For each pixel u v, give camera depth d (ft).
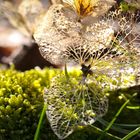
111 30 0.49
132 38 0.51
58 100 0.49
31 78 0.64
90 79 0.50
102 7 0.49
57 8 0.49
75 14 0.49
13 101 0.55
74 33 0.49
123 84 0.51
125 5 0.51
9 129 0.53
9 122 0.53
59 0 0.53
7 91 0.57
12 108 0.55
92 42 0.49
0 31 1.72
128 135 0.52
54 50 0.50
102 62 0.50
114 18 0.51
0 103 0.55
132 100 0.64
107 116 0.61
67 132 0.48
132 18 0.51
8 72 0.67
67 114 0.48
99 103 0.49
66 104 0.49
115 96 0.64
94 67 0.50
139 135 0.58
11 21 0.88
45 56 0.50
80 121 0.48
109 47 0.50
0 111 0.54
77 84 0.50
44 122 0.55
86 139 0.57
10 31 1.71
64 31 0.49
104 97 0.50
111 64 0.50
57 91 0.49
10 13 0.87
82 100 0.49
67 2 0.50
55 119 0.48
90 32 0.49
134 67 0.51
